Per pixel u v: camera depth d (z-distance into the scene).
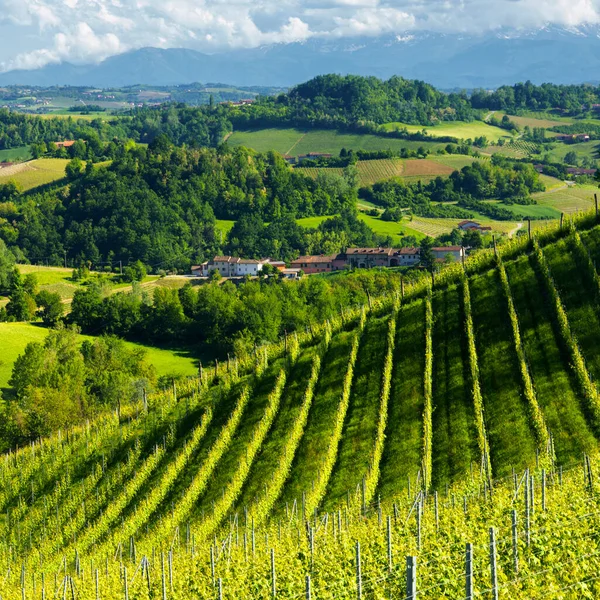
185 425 115.81
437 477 86.12
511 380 95.25
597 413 83.38
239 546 78.69
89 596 73.06
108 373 171.88
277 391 111.62
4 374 190.12
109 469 114.12
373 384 106.31
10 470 124.00
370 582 47.81
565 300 103.19
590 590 39.56
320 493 91.69
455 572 44.56
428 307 114.62
